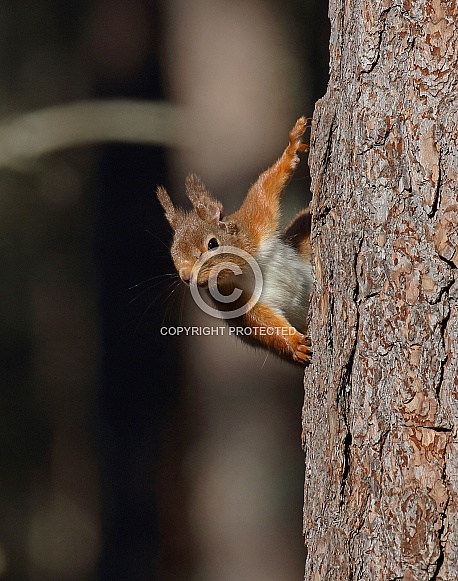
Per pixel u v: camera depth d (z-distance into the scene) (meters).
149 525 13.70
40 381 21.98
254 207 8.50
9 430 21.42
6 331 21.52
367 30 5.83
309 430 6.50
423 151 5.61
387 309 5.71
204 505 13.39
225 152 13.55
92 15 15.40
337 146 6.19
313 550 6.22
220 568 13.18
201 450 13.46
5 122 16.20
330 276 6.22
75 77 20.28
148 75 14.34
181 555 13.51
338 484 6.00
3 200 19.70
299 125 8.41
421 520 5.54
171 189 13.92
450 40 5.58
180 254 8.37
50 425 21.84
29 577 20.53
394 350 5.69
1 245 20.61
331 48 6.39
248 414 13.34
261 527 13.18
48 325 22.02
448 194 5.55
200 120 13.67
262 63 13.65
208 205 8.48
